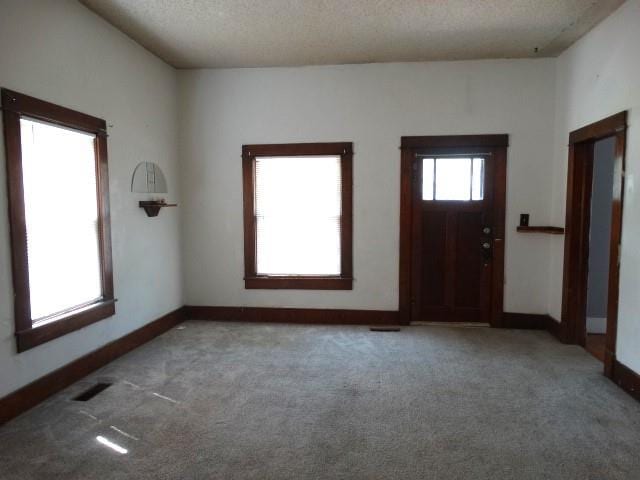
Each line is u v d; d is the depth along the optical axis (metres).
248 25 3.49
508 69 4.26
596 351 3.73
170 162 4.50
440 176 4.45
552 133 4.25
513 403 2.74
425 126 4.39
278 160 4.62
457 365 3.40
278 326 4.53
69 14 2.99
